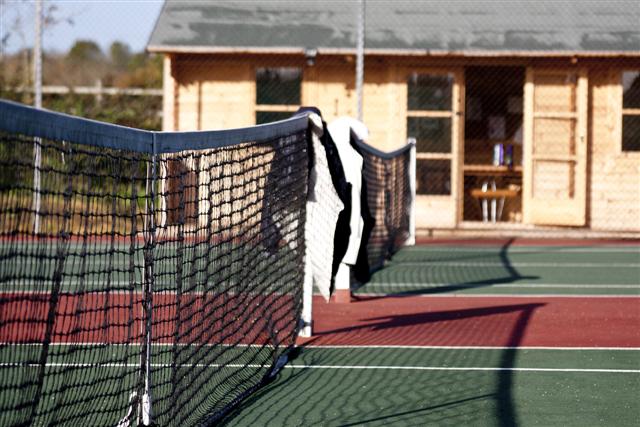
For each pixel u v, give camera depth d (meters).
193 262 6.98
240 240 8.28
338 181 10.52
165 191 6.43
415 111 24.70
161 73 35.59
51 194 4.81
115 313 10.51
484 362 9.73
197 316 8.12
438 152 24.77
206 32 24.17
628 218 24.92
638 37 24.23
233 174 7.84
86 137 5.00
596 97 24.97
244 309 8.77
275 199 9.31
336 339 11.01
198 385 7.54
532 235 24.89
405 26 24.50
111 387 6.75
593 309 13.49
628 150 25.05
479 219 27.33
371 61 24.73
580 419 7.46
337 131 10.96
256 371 8.88
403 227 22.66
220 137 7.21
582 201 24.59
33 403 4.79
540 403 7.98
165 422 6.55
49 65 37.38
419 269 18.69
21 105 4.29
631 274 17.94
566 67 24.59
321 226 10.55
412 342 10.84
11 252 4.53
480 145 27.41
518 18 24.75
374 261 18.83
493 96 27.30
